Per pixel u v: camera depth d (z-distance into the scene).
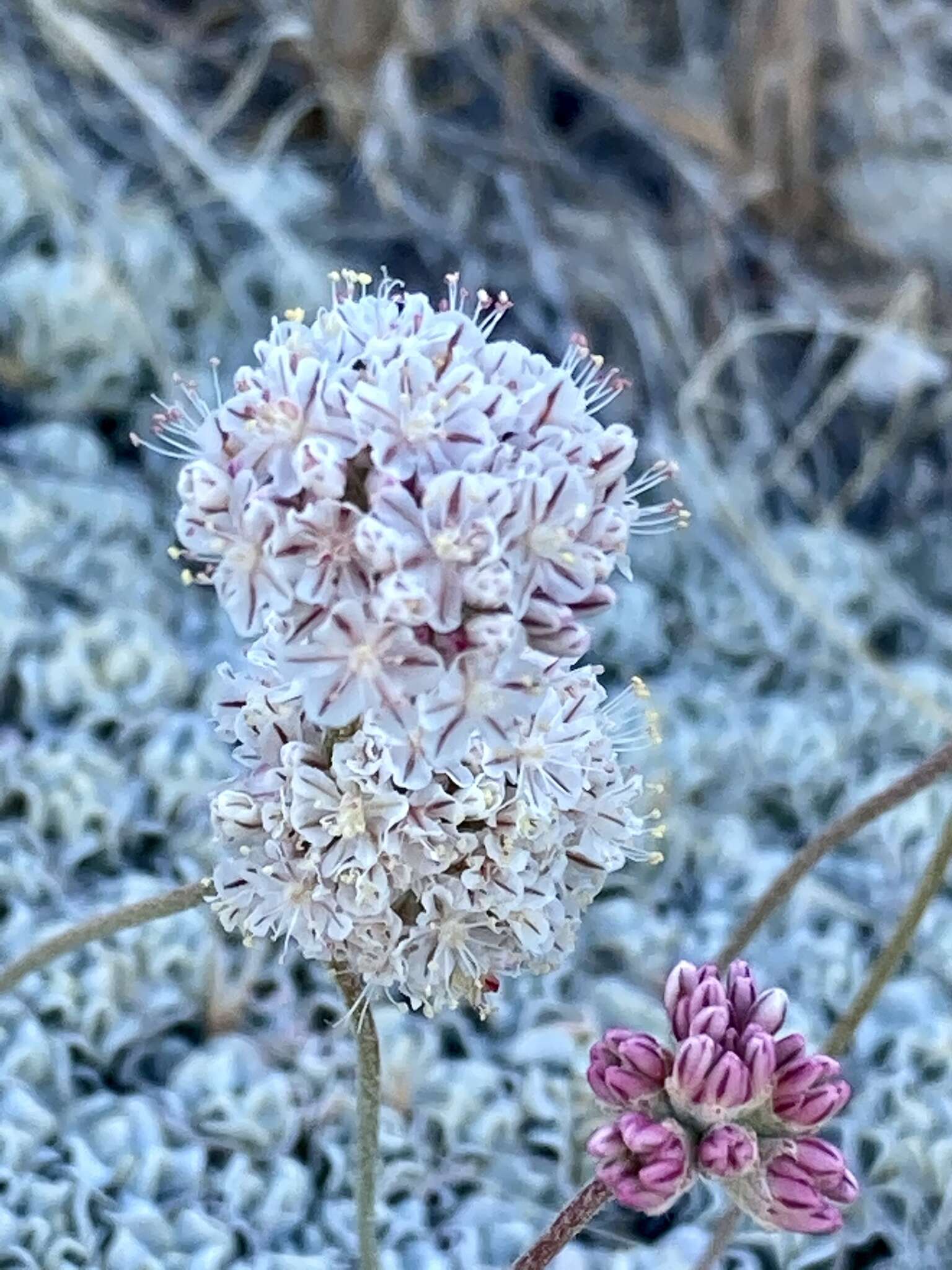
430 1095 0.09
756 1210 0.06
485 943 0.06
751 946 0.10
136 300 0.13
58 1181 0.08
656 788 0.07
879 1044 0.10
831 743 0.11
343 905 0.06
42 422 0.13
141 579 0.11
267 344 0.06
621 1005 0.09
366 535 0.05
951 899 0.11
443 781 0.06
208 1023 0.09
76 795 0.10
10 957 0.09
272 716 0.06
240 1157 0.08
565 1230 0.06
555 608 0.06
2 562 0.11
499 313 0.07
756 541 0.12
